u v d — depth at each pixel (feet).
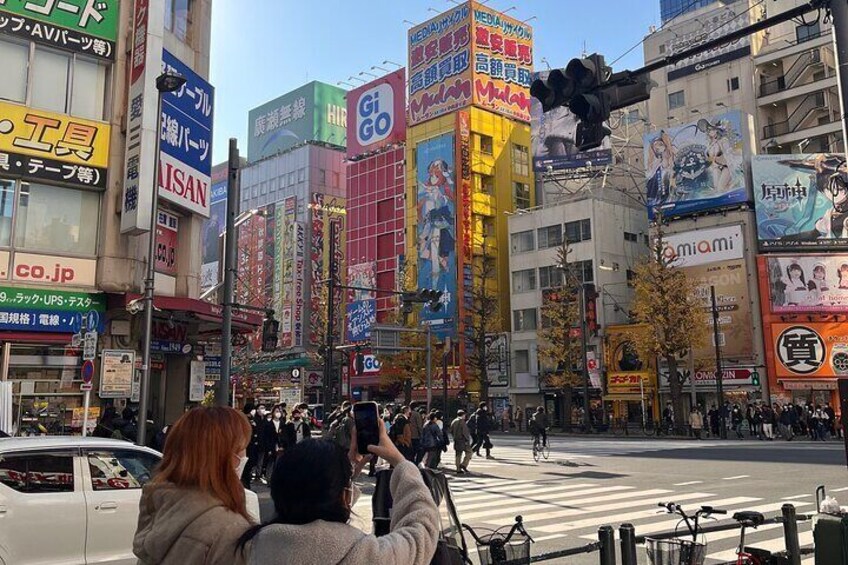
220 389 48.26
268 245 254.06
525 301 164.55
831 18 20.06
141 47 54.49
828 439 101.60
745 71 156.97
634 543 15.23
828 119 146.61
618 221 159.02
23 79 51.49
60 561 18.93
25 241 50.96
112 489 20.42
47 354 50.70
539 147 172.35
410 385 152.87
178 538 7.16
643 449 78.79
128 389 42.14
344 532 6.20
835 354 127.65
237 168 50.98
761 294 131.13
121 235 54.19
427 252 179.42
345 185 263.49
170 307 52.60
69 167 52.54
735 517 16.52
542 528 30.66
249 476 48.65
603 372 145.28
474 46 184.75
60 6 53.16
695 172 141.79
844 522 14.82
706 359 133.39
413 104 193.26
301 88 280.51
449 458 71.82
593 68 22.58
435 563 8.89
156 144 45.37
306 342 229.45
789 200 134.21
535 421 67.62
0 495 18.34
